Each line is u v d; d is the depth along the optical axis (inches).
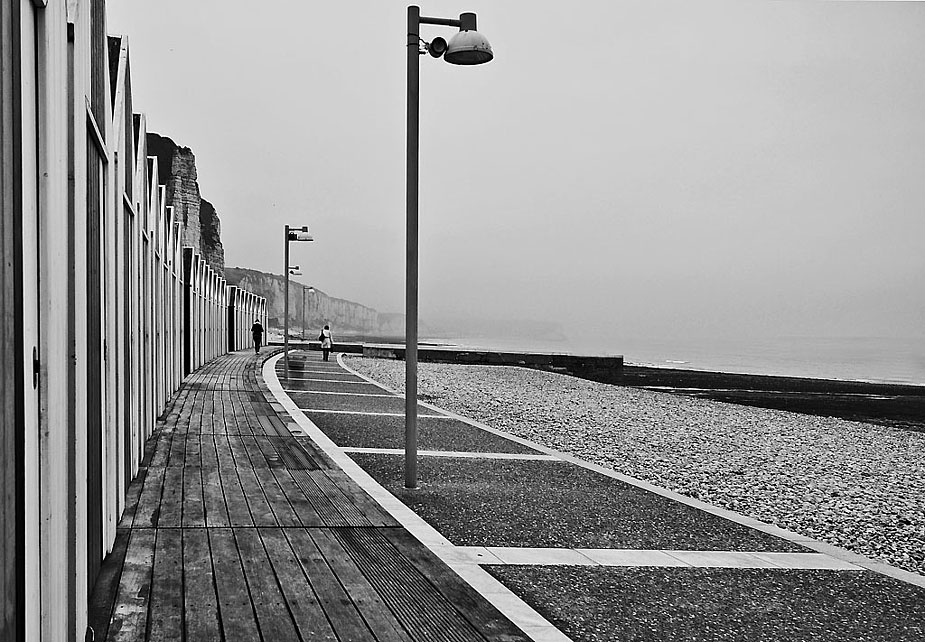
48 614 118.3
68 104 146.9
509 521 294.7
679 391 1439.5
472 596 200.5
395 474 374.9
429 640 169.2
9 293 95.8
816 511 437.7
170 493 300.0
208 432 466.3
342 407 661.3
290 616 177.3
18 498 100.4
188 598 185.6
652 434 746.8
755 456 641.0
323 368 1273.4
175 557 218.1
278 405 634.8
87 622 164.7
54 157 121.3
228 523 257.9
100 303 209.2
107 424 221.1
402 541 248.7
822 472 580.7
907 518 434.6
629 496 353.7
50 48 117.3
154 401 478.3
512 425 759.1
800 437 791.7
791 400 1314.0
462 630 176.2
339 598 191.6
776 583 237.1
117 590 189.5
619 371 2220.7
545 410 930.7
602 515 314.5
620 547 267.6
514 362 2214.6
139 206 386.3
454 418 629.0
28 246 106.2
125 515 263.9
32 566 107.7
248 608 180.9
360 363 1680.6
